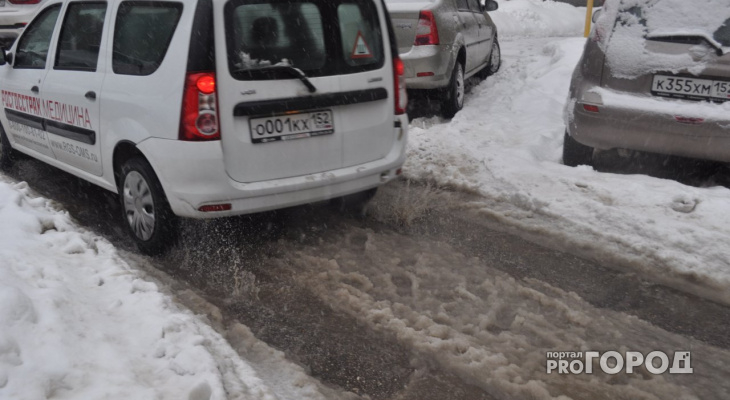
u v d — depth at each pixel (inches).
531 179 223.6
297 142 164.9
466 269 167.5
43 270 141.1
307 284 159.2
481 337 135.9
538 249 179.8
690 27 207.0
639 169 242.5
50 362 108.4
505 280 161.2
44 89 206.2
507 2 753.0
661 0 215.3
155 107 157.6
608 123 215.2
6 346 108.5
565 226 192.4
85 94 183.5
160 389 107.4
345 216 203.2
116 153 178.2
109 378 107.6
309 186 167.3
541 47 526.6
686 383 122.6
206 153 152.3
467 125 297.4
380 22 181.2
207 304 147.5
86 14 191.8
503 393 118.1
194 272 165.8
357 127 176.2
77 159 199.2
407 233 190.7
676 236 178.9
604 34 221.1
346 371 125.3
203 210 157.0
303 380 120.7
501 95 353.1
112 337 120.5
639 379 122.9
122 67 172.1
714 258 170.1
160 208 165.0
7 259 141.9
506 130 289.7
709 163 239.0
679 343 136.6
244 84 154.6
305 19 164.9
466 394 118.5
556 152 262.4
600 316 146.3
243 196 158.6
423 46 295.7
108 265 151.6
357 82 173.8
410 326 140.0
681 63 204.1
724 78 198.4
